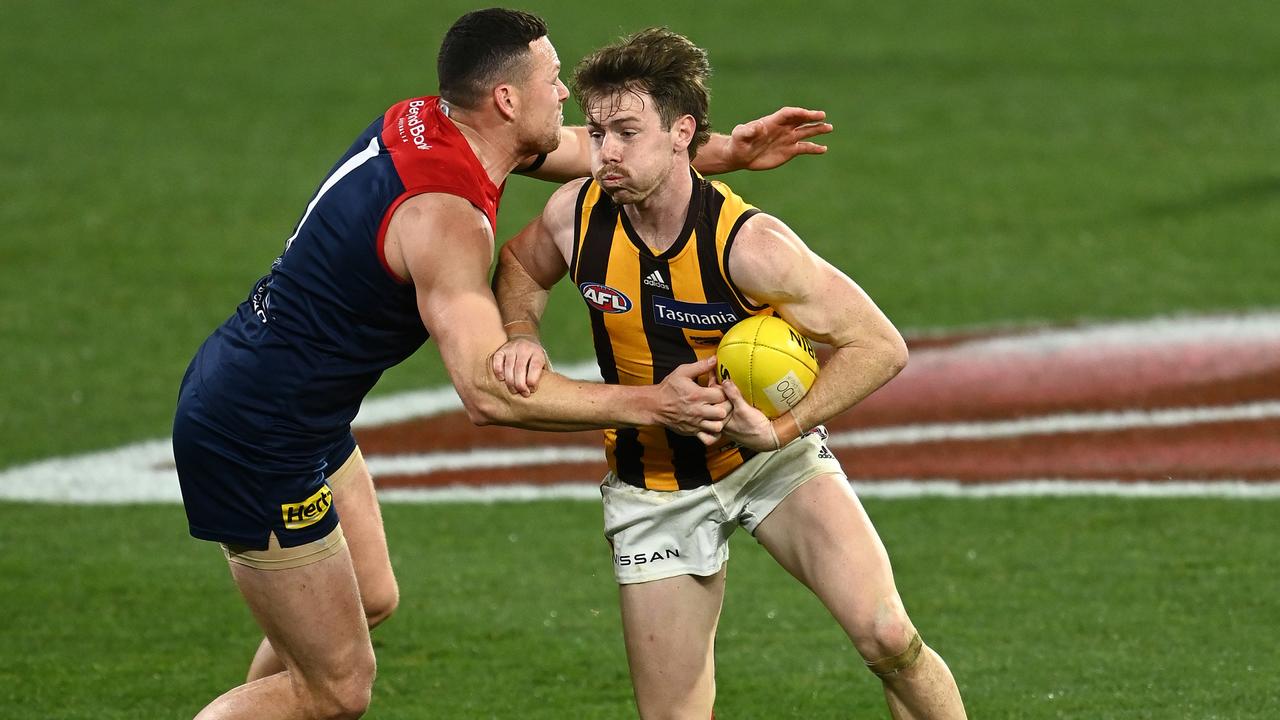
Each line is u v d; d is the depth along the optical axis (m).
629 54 14.59
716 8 74.81
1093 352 35.94
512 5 75.00
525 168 17.33
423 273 14.47
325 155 53.78
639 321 15.68
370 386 15.84
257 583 15.83
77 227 46.16
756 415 14.97
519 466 30.70
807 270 15.04
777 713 19.58
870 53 66.75
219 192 49.59
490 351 14.22
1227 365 34.75
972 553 25.45
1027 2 75.56
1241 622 22.11
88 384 34.56
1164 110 57.38
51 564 25.25
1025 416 32.41
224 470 15.44
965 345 36.75
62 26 72.94
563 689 20.44
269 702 16.03
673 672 16.39
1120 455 30.11
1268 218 45.34
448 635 22.39
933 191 48.94
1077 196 48.16
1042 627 22.20
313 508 15.70
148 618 23.05
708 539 16.27
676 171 14.98
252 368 15.24
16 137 55.88
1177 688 19.84
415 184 14.62
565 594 24.11
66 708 19.73
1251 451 29.97
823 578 15.62
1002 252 43.31
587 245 15.60
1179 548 25.34
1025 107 58.31
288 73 64.81
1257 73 62.03
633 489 16.31
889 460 30.36
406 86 62.66
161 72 65.12
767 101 59.03
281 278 15.22
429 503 28.58
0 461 30.30
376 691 20.38
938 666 15.60
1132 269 41.62
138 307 39.75
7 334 37.66
